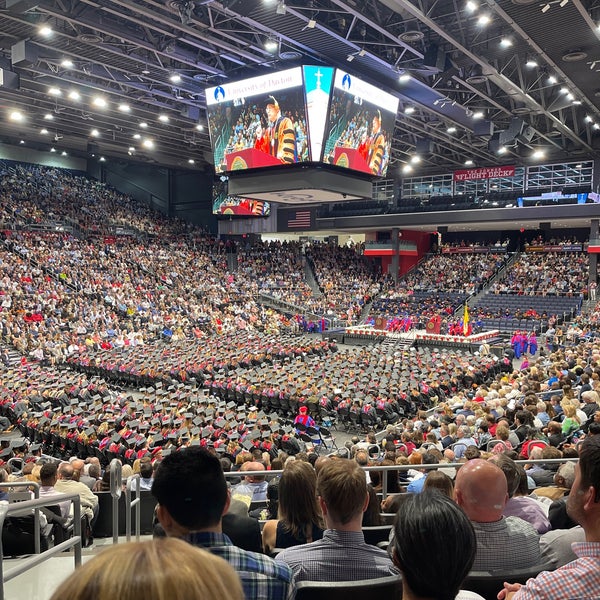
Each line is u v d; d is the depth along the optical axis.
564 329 38.56
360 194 30.00
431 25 20.73
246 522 4.69
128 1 20.23
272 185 28.42
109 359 30.09
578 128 37.53
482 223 49.28
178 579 1.02
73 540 4.64
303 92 24.80
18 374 25.19
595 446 2.21
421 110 34.72
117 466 6.48
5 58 28.69
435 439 13.08
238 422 18.08
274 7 20.45
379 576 3.24
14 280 38.22
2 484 7.00
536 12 19.83
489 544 3.20
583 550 2.18
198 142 45.00
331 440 20.38
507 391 17.70
